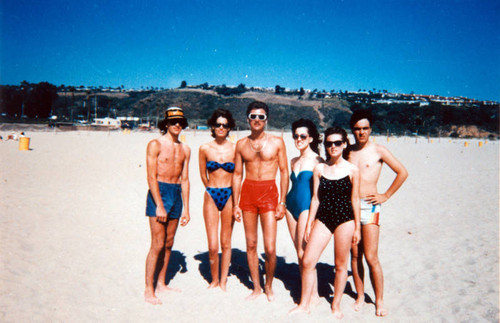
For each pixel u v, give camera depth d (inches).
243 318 129.8
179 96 5027.1
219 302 142.7
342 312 136.8
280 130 3257.9
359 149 135.4
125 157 653.3
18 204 277.0
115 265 173.0
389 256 199.6
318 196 131.9
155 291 150.3
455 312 136.6
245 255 206.4
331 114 4335.6
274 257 142.0
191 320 126.9
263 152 138.6
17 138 1010.7
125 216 265.9
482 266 181.8
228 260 153.3
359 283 141.8
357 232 125.7
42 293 137.9
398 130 3304.6
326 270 187.3
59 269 162.1
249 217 143.2
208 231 149.0
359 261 140.0
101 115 4699.8
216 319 128.3
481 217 283.9
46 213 258.2
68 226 230.8
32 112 3166.8
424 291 155.4
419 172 562.6
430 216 289.3
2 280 144.2
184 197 153.3
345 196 127.0
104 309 130.8
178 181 147.9
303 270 132.8
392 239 230.4
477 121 3376.0
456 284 161.5
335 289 133.4
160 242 140.4
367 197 129.5
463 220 275.0
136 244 205.9
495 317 132.0
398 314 135.8
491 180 483.2
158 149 138.3
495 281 163.5
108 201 311.1
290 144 1217.4
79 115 4488.2
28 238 199.9
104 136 1508.4
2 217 237.3
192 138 1556.3
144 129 2721.5
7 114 3048.7
